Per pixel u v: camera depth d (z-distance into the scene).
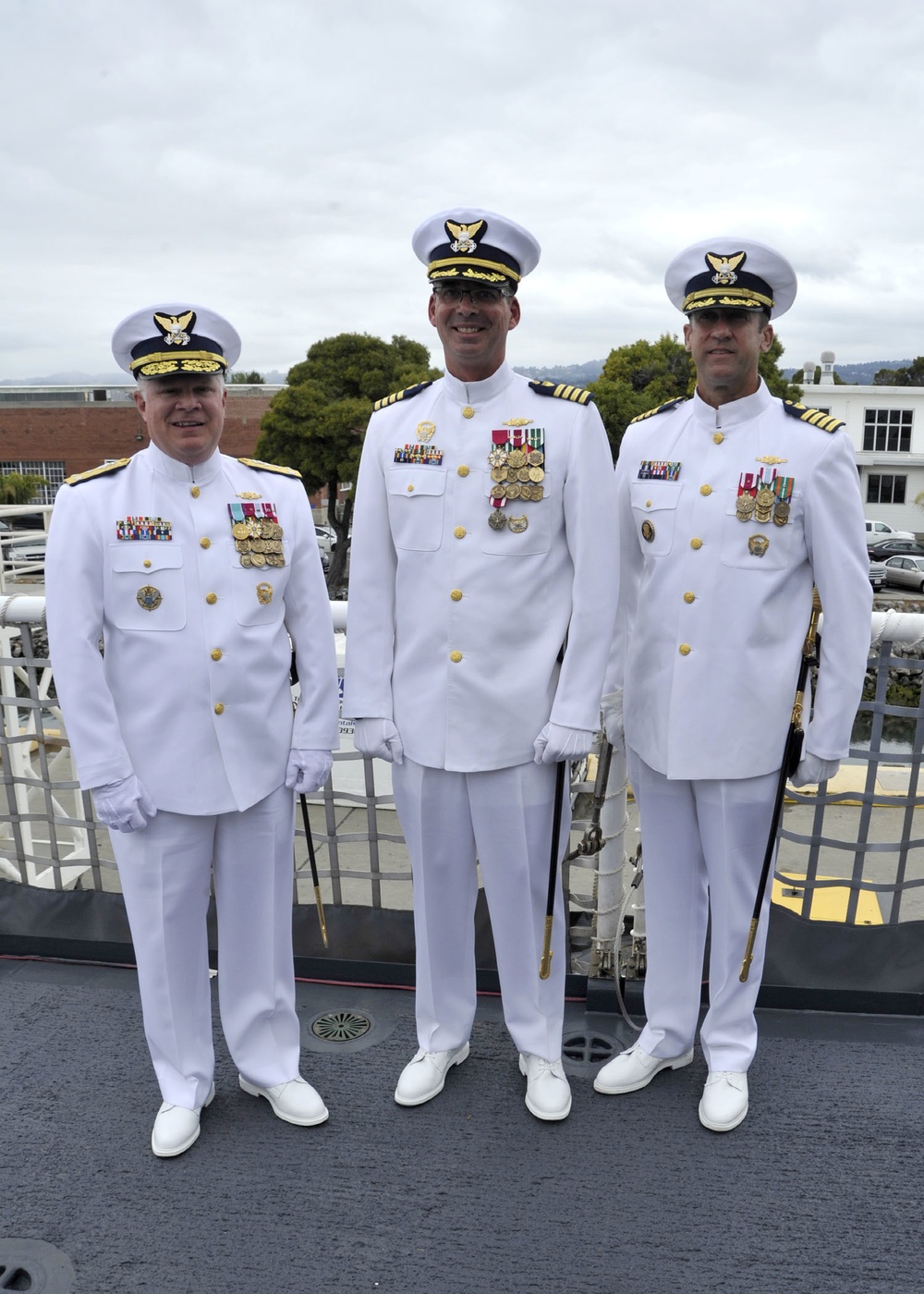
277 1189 2.04
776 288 2.08
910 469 36.34
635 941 2.66
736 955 2.24
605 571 2.10
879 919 4.07
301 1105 2.23
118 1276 1.83
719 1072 2.25
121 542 2.06
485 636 2.13
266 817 2.18
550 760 2.12
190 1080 2.22
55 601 2.02
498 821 2.19
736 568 2.09
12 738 2.95
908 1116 2.23
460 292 2.03
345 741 5.63
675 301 2.22
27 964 2.90
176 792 2.08
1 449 34.97
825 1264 1.83
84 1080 2.39
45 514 3.79
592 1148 2.14
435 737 2.17
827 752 2.11
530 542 2.12
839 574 2.05
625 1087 2.32
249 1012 2.25
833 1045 2.47
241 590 2.11
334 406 21.08
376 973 2.79
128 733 2.09
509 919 2.25
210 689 2.08
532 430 2.11
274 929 2.24
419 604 2.19
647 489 2.21
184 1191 2.04
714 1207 1.97
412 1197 2.01
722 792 2.15
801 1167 2.08
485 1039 2.56
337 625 2.70
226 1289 1.80
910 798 2.54
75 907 2.90
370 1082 2.38
